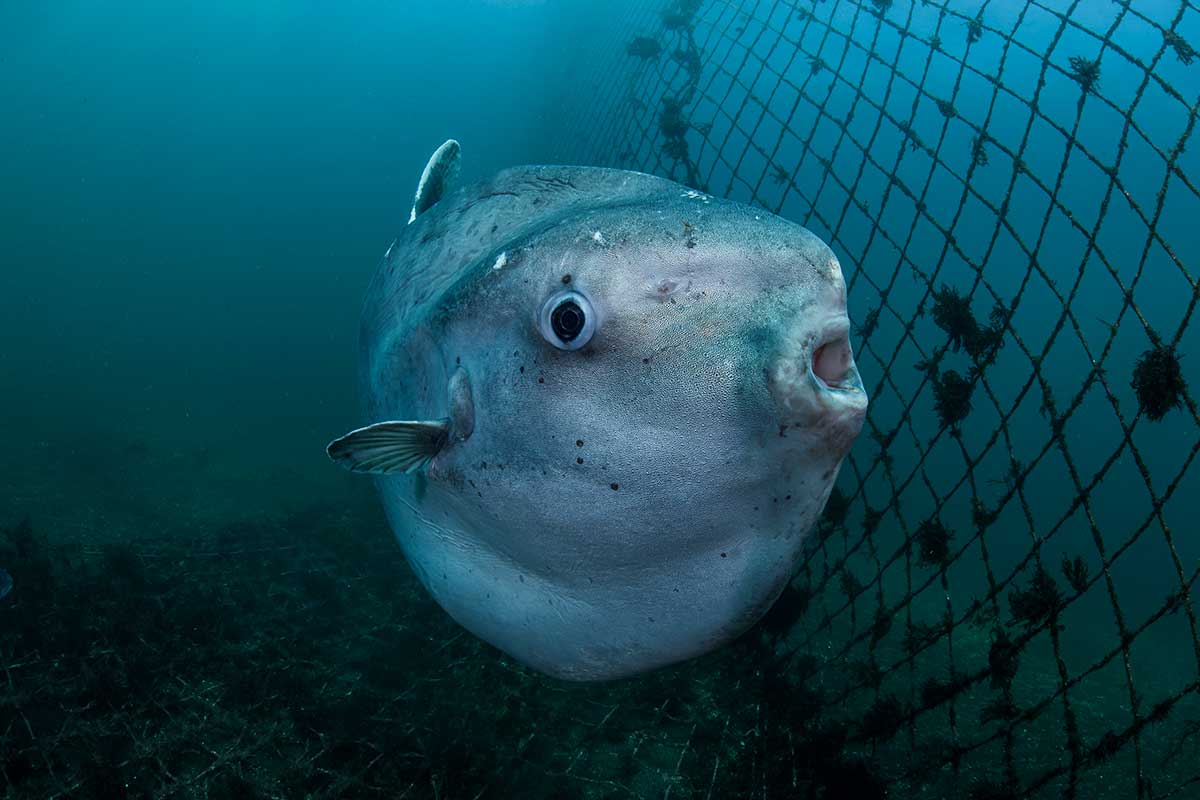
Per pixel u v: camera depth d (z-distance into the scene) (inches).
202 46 3454.7
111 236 2466.8
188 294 1676.9
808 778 143.3
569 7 817.5
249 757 152.3
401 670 190.9
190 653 181.8
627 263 46.0
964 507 749.3
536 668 64.9
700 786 154.2
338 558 269.0
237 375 967.6
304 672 183.6
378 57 3467.0
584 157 347.6
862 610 388.2
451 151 106.2
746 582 51.8
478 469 55.0
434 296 68.7
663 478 47.8
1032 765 242.1
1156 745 275.4
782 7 1159.0
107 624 189.0
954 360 1146.0
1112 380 1336.1
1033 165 1985.7
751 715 169.3
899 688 276.5
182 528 357.1
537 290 49.0
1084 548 767.1
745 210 48.5
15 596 200.4
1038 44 1533.0
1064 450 97.1
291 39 3410.4
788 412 44.5
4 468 464.4
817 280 45.5
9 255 2022.6
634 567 52.4
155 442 604.1
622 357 46.1
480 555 63.2
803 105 1742.1
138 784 142.3
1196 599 636.1
